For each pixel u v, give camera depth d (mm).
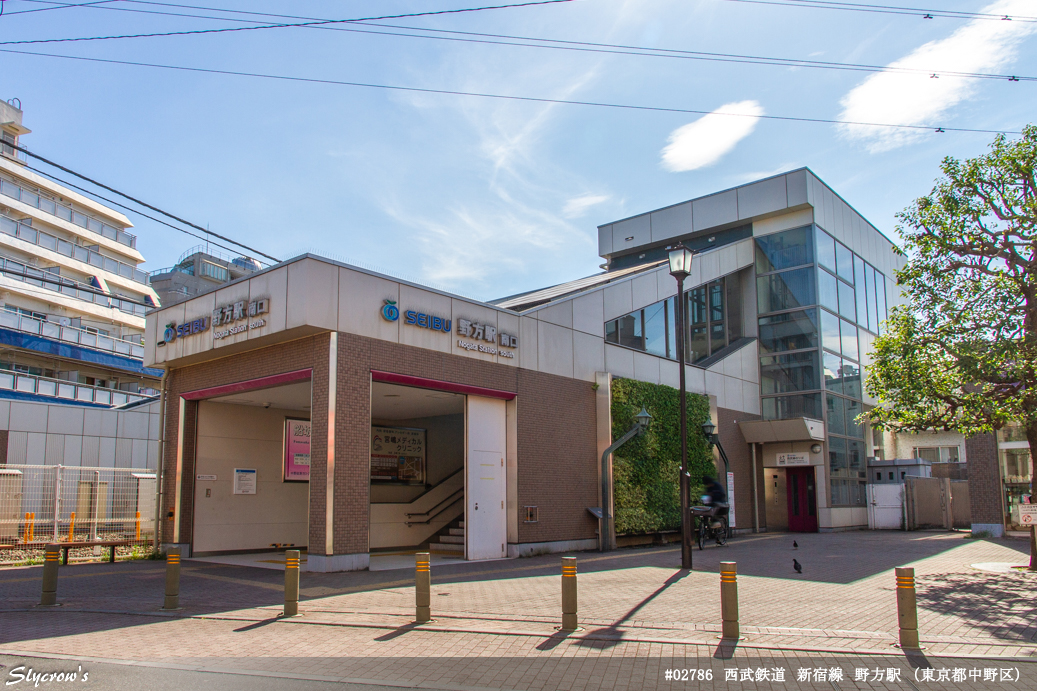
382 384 16391
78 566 16250
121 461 29047
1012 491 23531
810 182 28688
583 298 21500
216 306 17078
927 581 13156
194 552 18469
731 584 8562
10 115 49156
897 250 15797
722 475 25141
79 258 48844
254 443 20328
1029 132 14117
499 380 18391
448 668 7352
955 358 14594
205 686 6664
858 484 29672
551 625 9281
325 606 10750
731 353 27672
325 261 15000
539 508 18859
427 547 21875
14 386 32344
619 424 21328
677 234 31609
